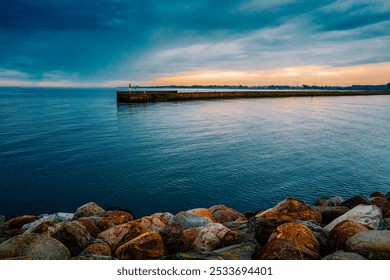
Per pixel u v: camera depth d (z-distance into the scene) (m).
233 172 21.58
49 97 147.00
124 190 18.69
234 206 16.41
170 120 51.09
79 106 84.44
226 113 63.41
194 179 20.23
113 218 9.99
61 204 16.98
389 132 39.78
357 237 5.75
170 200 17.20
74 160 25.14
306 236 6.18
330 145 30.89
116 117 55.94
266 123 47.97
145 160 24.83
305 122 49.62
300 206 9.18
